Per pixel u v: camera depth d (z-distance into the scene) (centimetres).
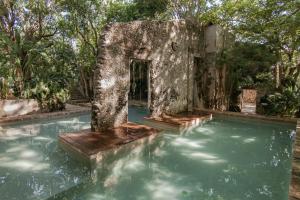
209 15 1273
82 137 521
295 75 933
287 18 800
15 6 1023
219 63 966
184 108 923
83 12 1158
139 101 1309
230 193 354
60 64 1089
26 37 1098
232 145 589
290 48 940
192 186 378
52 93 905
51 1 1100
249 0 1055
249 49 888
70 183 369
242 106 1201
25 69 933
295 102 816
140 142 527
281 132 711
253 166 459
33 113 848
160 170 440
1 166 432
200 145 589
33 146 552
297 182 282
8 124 731
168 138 644
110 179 404
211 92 1005
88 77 1452
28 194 328
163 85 806
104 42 579
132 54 665
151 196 346
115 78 614
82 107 1050
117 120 632
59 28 1203
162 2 1242
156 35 754
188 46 916
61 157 481
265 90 930
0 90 908
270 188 371
